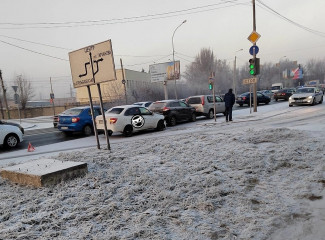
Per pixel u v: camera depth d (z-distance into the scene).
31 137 15.55
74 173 5.07
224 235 3.11
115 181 4.88
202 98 18.08
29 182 4.79
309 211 3.59
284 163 5.47
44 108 47.41
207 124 14.27
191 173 5.24
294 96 21.66
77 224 3.39
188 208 3.78
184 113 16.56
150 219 3.45
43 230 3.27
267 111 19.30
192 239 3.03
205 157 6.20
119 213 3.65
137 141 9.57
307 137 7.48
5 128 11.51
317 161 5.47
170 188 4.51
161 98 43.25
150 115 13.73
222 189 4.41
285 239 3.00
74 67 8.09
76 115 14.19
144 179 4.83
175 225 3.34
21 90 48.06
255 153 6.16
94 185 4.64
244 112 20.58
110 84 44.47
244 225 3.33
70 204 3.99
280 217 3.47
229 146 7.06
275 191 4.29
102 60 7.42
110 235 3.10
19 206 3.99
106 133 7.90
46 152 9.95
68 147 10.83
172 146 7.64
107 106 35.97
